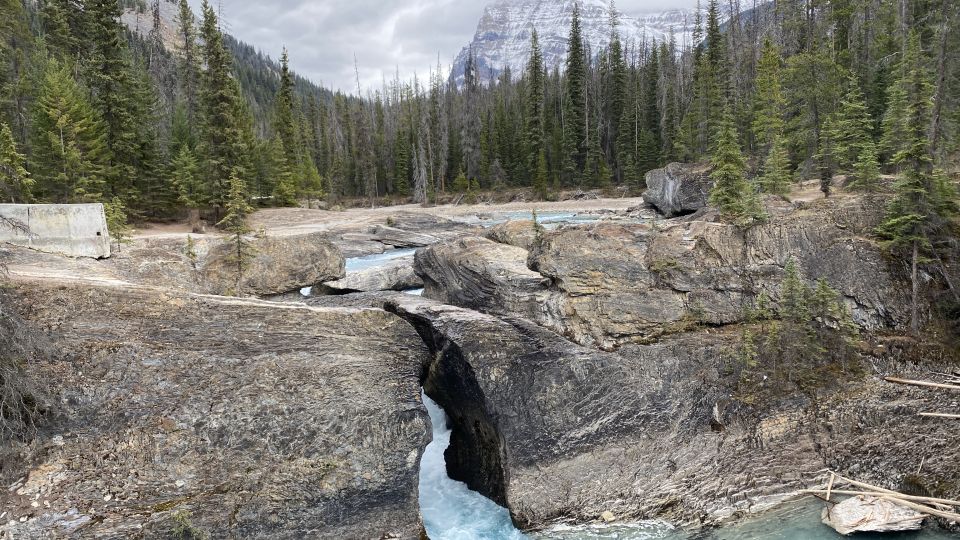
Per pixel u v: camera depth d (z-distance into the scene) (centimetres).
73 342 1493
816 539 1445
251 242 2834
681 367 1900
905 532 1426
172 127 5388
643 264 2194
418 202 8956
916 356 1948
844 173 3481
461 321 1878
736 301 2131
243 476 1441
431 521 1652
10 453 1284
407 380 1708
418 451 1598
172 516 1327
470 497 1805
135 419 1429
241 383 1550
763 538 1463
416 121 10462
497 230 2933
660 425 1783
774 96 3966
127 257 2402
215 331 1650
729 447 1734
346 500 1502
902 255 2180
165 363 1530
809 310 2012
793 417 1786
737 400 1833
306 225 5041
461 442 1984
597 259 2191
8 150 2911
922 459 1625
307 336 1730
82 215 2217
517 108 9900
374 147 10388
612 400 1798
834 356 1958
